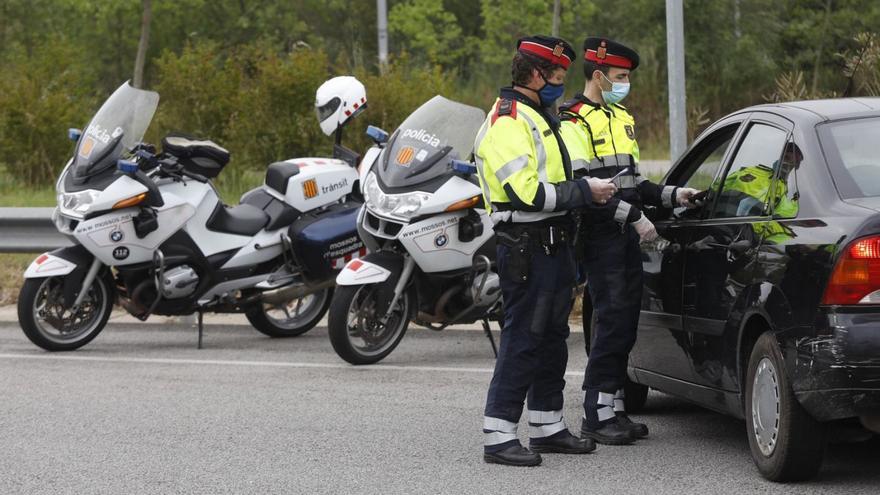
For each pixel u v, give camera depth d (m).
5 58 77.88
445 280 22.48
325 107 25.91
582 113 16.31
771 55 71.50
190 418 18.23
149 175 23.83
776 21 71.69
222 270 24.27
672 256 16.28
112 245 23.16
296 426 17.67
